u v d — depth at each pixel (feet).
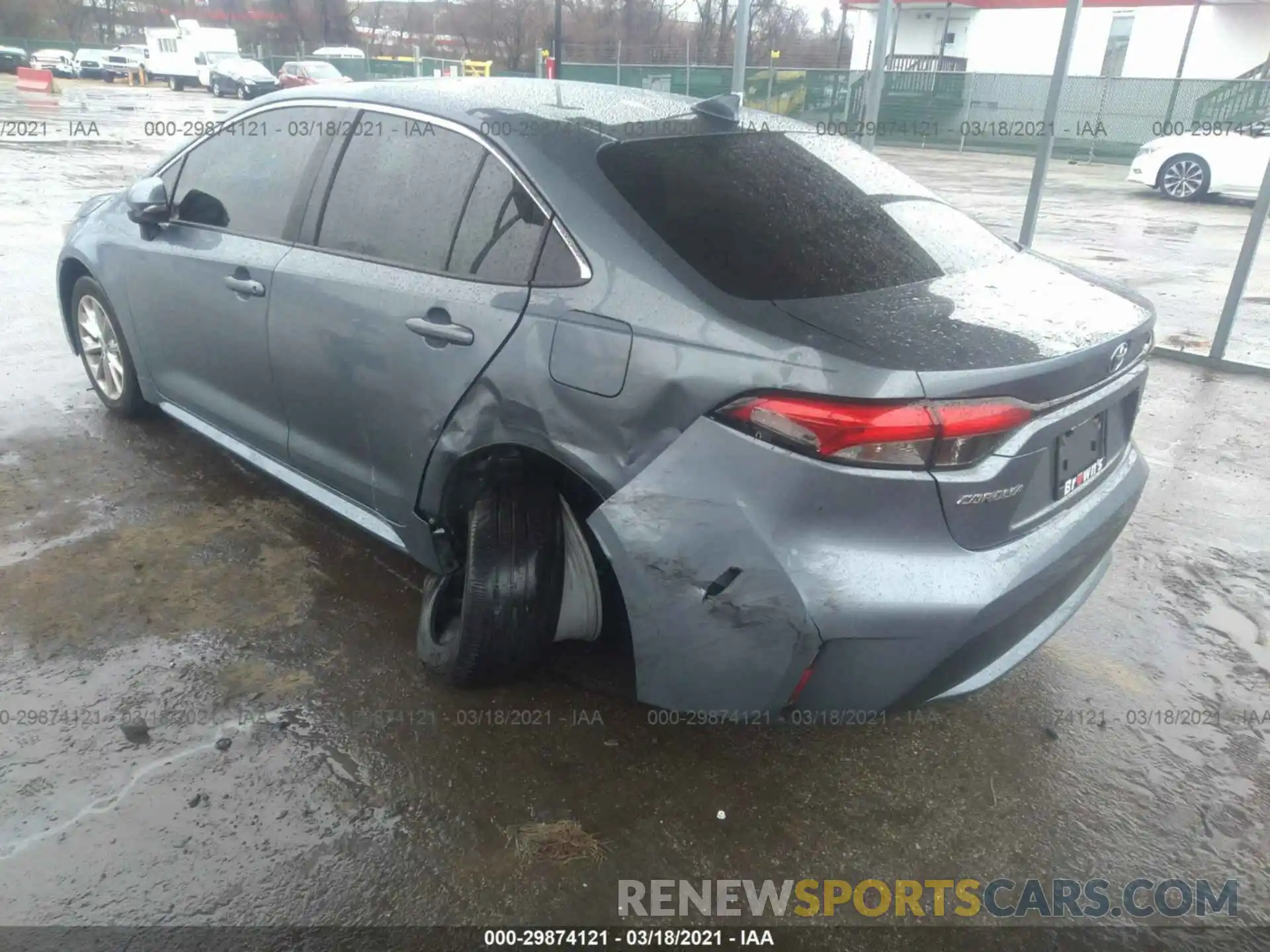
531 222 7.90
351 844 7.18
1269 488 14.05
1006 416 6.44
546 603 8.08
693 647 6.89
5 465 12.90
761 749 8.38
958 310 7.26
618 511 7.02
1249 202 45.24
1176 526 12.85
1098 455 7.97
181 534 11.38
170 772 7.76
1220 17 76.43
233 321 10.76
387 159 9.32
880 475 6.29
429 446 8.57
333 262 9.50
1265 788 8.21
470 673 8.35
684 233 7.47
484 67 96.22
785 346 6.45
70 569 10.51
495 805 7.60
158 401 13.26
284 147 10.57
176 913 6.56
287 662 9.16
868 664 6.60
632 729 8.48
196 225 11.59
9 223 29.45
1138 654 10.05
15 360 17.11
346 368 9.27
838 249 7.78
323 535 11.50
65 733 8.12
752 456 6.48
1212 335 21.72
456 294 8.21
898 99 74.59
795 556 6.44
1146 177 46.32
